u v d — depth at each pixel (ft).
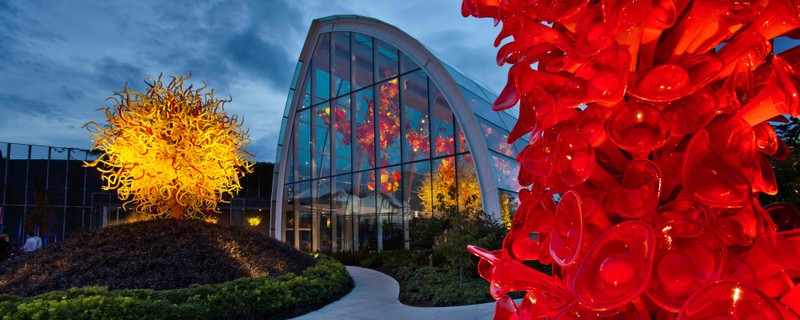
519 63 2.45
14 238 108.27
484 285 32.50
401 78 65.67
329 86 75.61
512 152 60.13
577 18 2.27
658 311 2.21
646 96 1.83
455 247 32.81
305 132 77.66
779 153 2.30
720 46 2.38
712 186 1.79
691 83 1.83
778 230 2.55
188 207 38.96
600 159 2.39
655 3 1.93
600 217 2.21
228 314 24.21
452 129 58.23
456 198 55.62
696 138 1.84
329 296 31.50
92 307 20.79
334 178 71.56
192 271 29.60
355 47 73.10
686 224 1.84
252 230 42.45
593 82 1.88
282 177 79.41
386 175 64.39
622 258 1.76
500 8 2.68
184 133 33.55
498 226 38.73
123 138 33.12
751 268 1.91
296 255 41.14
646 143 1.90
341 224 68.95
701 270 1.78
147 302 21.90
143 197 35.14
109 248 31.14
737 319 1.60
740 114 2.05
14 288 26.50
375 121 67.67
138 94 33.96
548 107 2.44
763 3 1.97
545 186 2.68
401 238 60.64
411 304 29.50
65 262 29.25
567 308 2.25
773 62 1.92
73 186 116.37
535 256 2.80
